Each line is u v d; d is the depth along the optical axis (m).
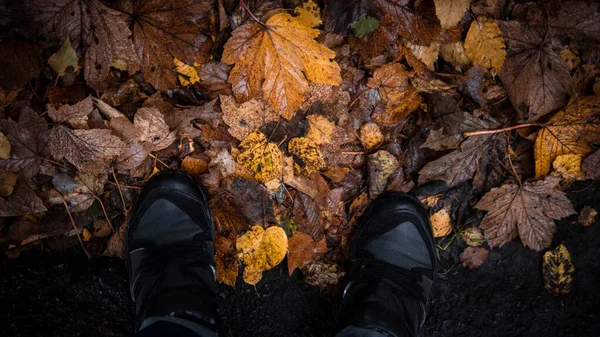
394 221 0.60
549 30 0.56
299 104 0.52
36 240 0.56
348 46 0.55
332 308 0.61
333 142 0.56
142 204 0.57
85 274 0.58
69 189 0.55
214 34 0.53
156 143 0.54
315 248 0.59
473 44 0.55
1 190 0.52
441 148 0.57
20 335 0.55
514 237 0.61
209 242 0.59
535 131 0.58
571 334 0.61
